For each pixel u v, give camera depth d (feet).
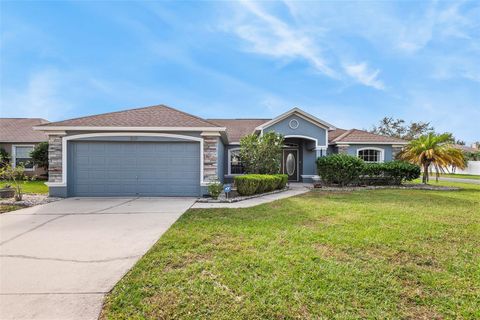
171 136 36.76
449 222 21.99
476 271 13.16
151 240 17.39
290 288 11.33
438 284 11.91
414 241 17.15
